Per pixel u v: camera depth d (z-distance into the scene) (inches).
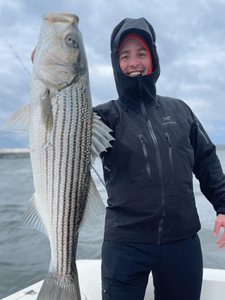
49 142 67.9
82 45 72.7
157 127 84.8
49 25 70.4
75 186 71.4
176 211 79.6
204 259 205.3
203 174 93.3
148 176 79.4
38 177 67.9
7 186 815.1
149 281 111.3
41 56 68.4
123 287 77.9
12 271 216.2
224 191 88.9
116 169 82.2
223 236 87.1
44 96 67.2
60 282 71.9
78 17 74.4
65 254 72.2
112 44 102.2
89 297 105.1
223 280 107.3
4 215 413.7
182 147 84.6
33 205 70.3
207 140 93.4
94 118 75.0
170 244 80.1
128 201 79.8
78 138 70.7
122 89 87.4
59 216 70.6
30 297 100.7
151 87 88.7
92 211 74.7
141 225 78.9
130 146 81.4
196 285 82.7
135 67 92.5
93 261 131.6
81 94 70.9
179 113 90.6
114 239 80.3
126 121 85.0
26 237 306.0
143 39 94.6
